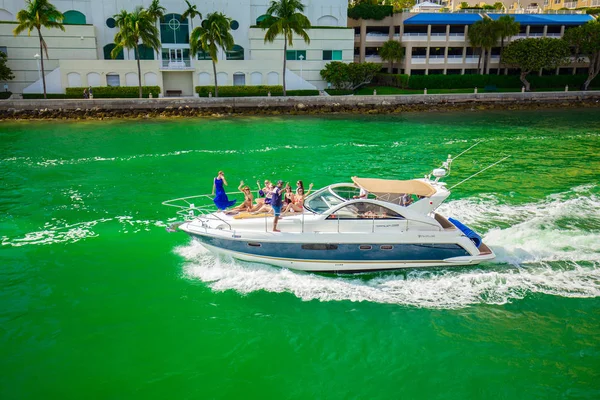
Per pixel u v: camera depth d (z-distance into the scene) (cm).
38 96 5347
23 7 5806
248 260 1435
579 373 1024
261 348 1109
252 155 3152
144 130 4219
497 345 1110
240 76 5834
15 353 1083
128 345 1117
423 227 1393
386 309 1248
